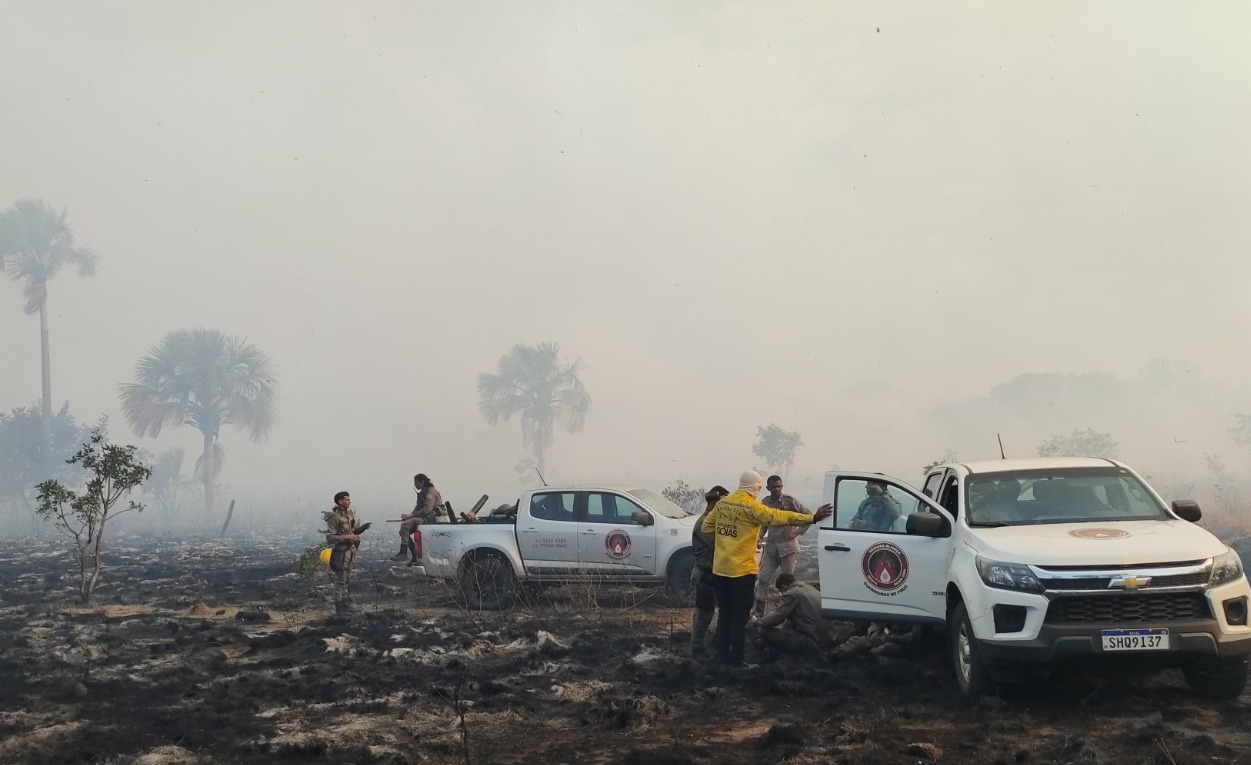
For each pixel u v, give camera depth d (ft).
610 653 36.68
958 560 28.45
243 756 24.04
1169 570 25.00
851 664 33.45
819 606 35.42
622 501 51.52
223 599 58.34
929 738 23.91
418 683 32.14
